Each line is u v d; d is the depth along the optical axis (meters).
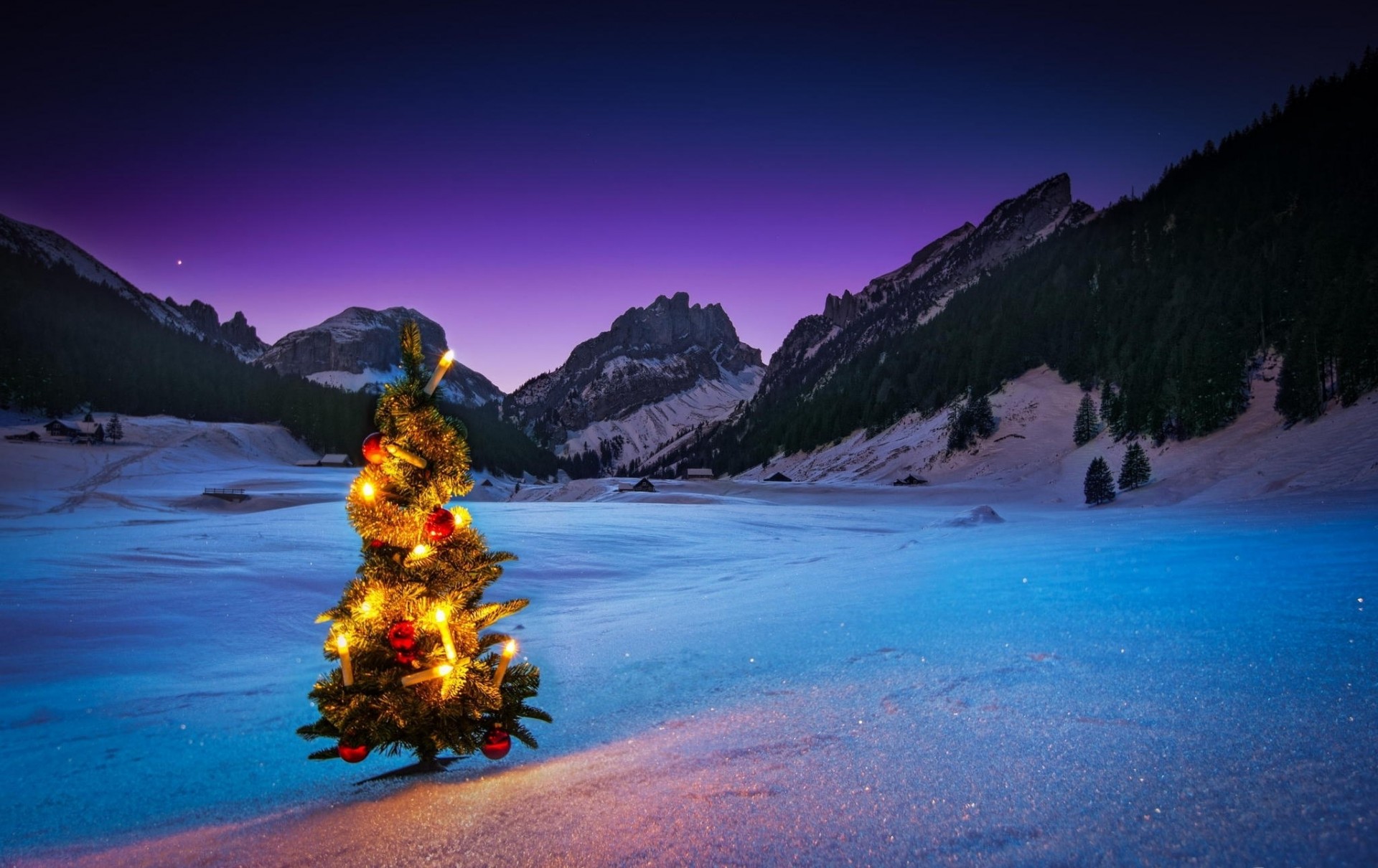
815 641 5.56
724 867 1.91
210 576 12.78
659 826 2.20
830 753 2.76
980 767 2.44
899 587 9.22
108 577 12.47
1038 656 4.17
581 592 13.22
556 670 5.43
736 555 20.25
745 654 5.34
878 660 4.57
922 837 1.98
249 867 2.17
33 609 9.48
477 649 3.35
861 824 2.09
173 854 2.34
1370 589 5.61
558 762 3.10
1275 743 2.38
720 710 3.72
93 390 169.50
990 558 12.47
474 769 3.16
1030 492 82.25
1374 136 145.25
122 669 6.49
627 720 3.77
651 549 21.66
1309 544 10.59
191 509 80.94
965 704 3.27
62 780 3.36
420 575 3.23
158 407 176.62
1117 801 2.09
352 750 3.05
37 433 132.12
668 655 5.62
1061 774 2.31
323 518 29.86
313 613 9.77
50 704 5.12
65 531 33.06
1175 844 1.80
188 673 6.30
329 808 2.71
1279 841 1.76
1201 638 4.20
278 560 15.18
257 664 6.72
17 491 92.88
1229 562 8.80
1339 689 2.90
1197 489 55.81
